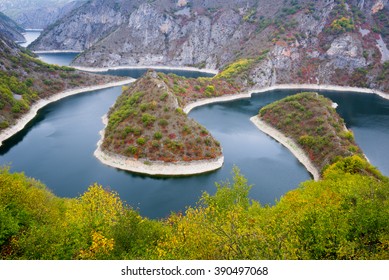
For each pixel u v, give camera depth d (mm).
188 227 34000
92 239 33094
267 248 27031
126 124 111000
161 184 89625
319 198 43938
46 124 137000
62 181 89500
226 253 27828
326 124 115438
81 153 107375
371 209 33062
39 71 191750
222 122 144250
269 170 98500
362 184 45438
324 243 29906
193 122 111438
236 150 113312
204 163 98875
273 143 120750
